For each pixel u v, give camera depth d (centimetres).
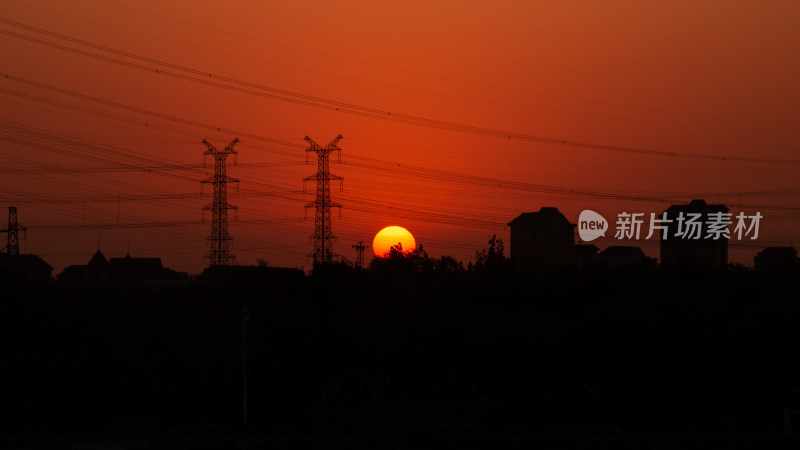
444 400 18500
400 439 13012
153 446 12850
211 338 17288
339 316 18338
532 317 17688
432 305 19412
